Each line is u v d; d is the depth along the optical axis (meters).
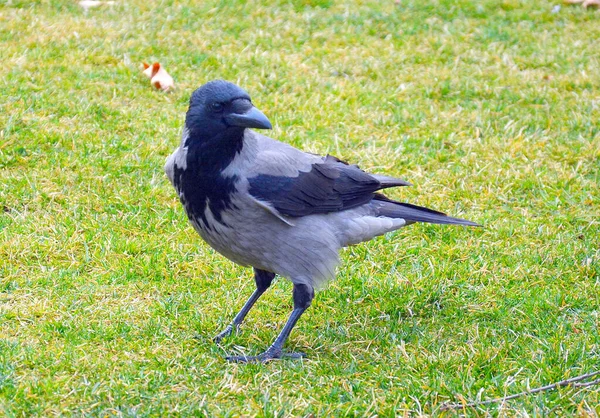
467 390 8.08
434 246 11.23
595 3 19.88
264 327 9.55
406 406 7.81
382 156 13.27
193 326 9.32
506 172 12.89
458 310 9.82
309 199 8.80
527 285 10.30
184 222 11.50
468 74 16.53
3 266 10.23
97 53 16.28
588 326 9.36
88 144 12.99
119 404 7.70
